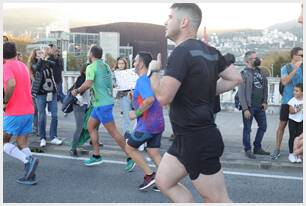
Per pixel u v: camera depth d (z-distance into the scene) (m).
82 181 6.04
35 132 8.79
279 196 5.61
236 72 3.60
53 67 8.30
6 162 6.87
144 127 5.43
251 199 5.47
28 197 5.36
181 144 3.38
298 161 7.05
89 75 6.27
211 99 3.40
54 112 8.10
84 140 7.38
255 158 7.38
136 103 5.44
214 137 3.35
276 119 11.98
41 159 7.18
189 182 5.99
